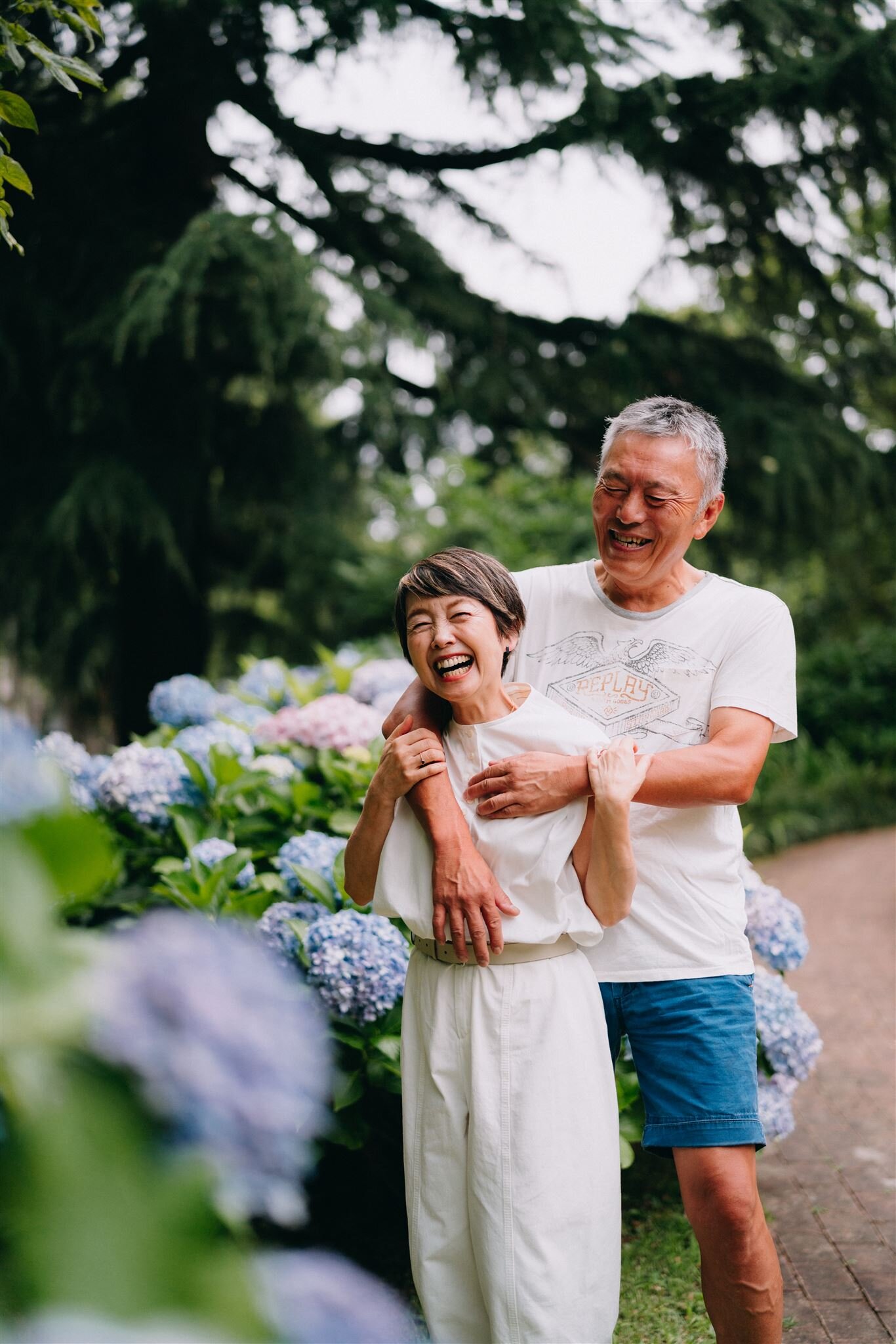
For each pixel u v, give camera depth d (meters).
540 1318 1.71
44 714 9.41
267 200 8.34
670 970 2.05
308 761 3.47
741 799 2.02
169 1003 0.48
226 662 9.79
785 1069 2.96
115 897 3.04
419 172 8.36
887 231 7.99
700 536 2.20
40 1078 0.45
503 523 9.60
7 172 2.10
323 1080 0.54
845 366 9.36
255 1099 0.48
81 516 7.43
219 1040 0.48
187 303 6.58
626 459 2.09
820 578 13.11
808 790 9.53
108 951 0.50
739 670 2.13
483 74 7.27
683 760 2.00
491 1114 1.76
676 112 7.74
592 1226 1.76
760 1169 3.32
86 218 7.43
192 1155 0.46
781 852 8.30
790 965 3.09
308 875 2.69
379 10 6.75
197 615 8.80
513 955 1.82
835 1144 3.45
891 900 6.40
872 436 10.89
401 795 1.90
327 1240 2.87
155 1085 0.46
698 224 8.43
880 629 12.24
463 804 1.92
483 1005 1.80
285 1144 0.51
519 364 8.98
